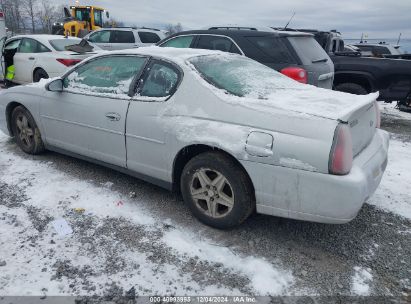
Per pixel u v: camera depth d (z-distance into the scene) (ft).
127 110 12.10
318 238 10.84
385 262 9.84
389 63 24.38
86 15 71.46
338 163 8.80
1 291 8.49
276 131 9.44
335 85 26.35
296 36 20.67
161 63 11.98
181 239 10.55
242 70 12.59
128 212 11.92
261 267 9.50
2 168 15.07
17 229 10.80
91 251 9.95
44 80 16.14
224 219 10.69
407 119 27.73
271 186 9.62
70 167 15.31
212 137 10.27
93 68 13.71
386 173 15.88
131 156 12.40
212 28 23.12
